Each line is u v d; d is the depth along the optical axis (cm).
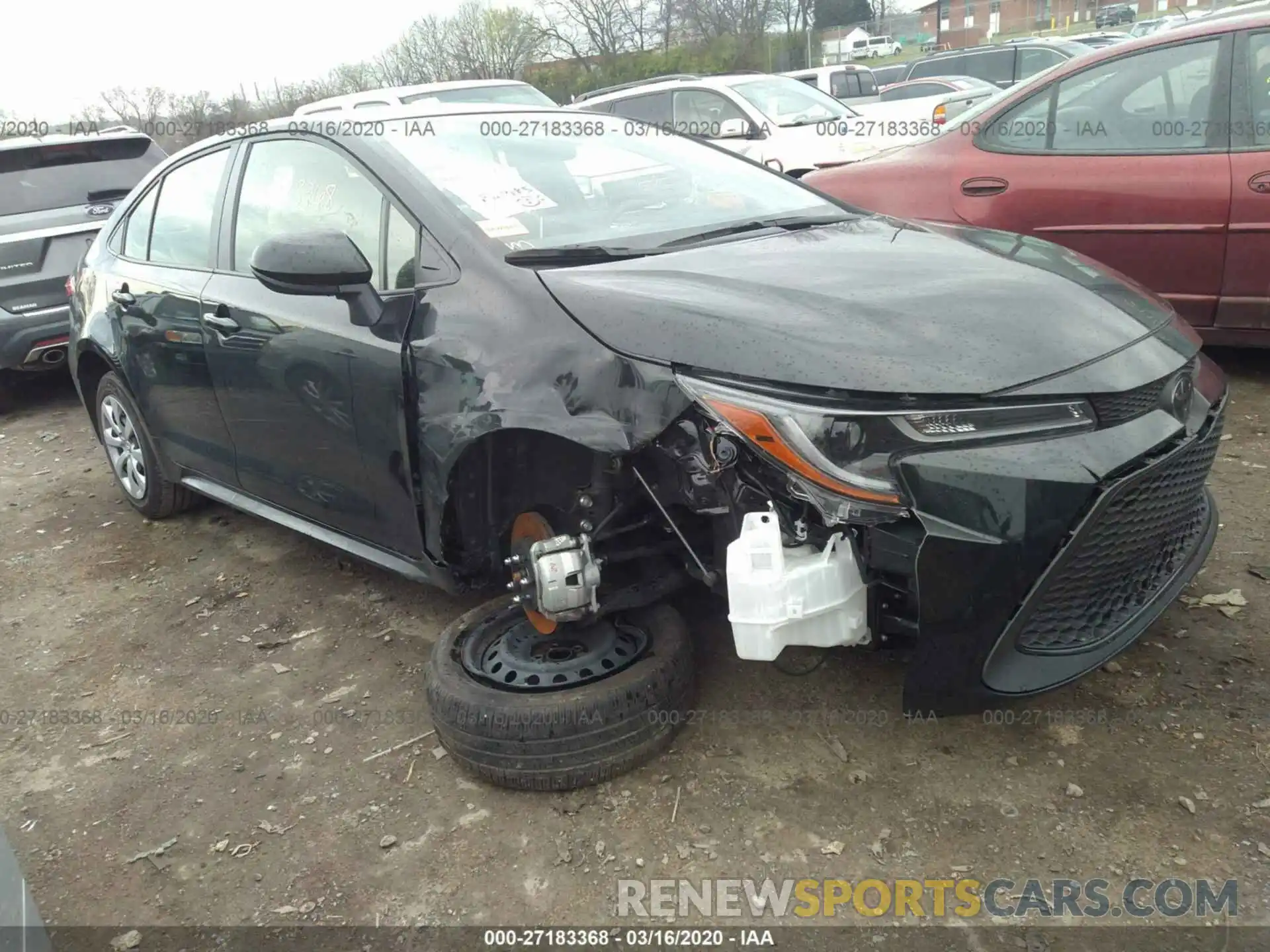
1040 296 236
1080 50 1608
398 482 285
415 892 228
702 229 303
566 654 267
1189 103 461
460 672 264
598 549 261
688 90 1025
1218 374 269
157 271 395
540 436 249
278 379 319
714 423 217
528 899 222
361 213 303
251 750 288
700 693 283
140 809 267
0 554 452
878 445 204
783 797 243
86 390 478
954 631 208
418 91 1112
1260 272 448
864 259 263
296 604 374
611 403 225
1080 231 489
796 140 945
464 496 269
